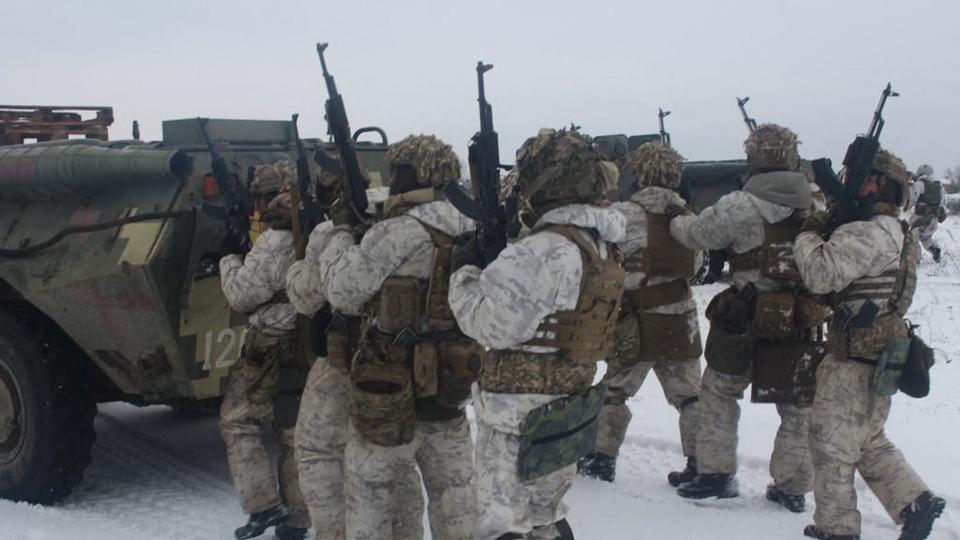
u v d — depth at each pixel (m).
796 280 4.86
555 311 3.28
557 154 3.29
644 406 7.16
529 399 3.31
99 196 5.18
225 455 6.34
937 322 10.21
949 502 5.01
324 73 3.91
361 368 3.70
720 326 5.11
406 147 3.78
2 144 7.31
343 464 4.09
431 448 3.91
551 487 3.43
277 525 4.73
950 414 6.66
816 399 4.56
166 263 4.78
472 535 3.93
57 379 5.27
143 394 5.13
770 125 5.01
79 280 4.98
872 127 4.39
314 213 4.25
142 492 5.55
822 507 4.54
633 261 5.30
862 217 4.37
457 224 3.76
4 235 5.55
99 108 7.78
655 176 5.32
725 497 5.26
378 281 3.71
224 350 5.04
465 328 3.38
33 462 5.26
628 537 4.73
